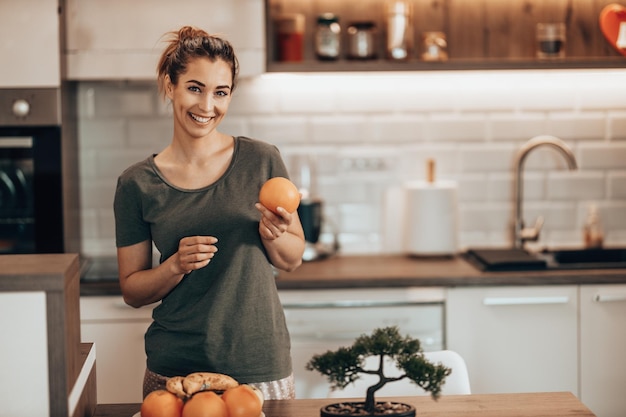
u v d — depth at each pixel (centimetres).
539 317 323
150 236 229
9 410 153
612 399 327
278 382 219
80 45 329
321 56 349
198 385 161
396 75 369
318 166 374
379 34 367
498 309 322
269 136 371
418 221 360
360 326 322
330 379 167
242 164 223
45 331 153
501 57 369
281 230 195
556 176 377
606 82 373
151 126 369
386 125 373
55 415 154
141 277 220
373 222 377
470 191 377
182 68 212
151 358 222
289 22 348
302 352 321
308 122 371
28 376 153
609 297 321
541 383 325
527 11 368
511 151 375
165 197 221
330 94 371
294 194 190
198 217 219
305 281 318
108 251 371
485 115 374
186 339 217
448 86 372
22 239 327
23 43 315
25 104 315
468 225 378
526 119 374
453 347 322
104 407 187
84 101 367
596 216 374
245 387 161
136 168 225
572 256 371
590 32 370
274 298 222
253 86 368
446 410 181
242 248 218
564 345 324
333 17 350
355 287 319
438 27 368
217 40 214
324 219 375
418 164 375
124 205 225
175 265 210
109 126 368
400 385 229
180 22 330
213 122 217
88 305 316
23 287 152
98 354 316
